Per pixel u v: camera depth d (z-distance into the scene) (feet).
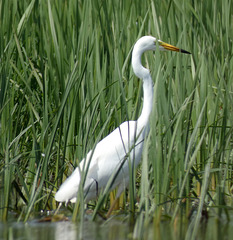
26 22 44.42
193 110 38.01
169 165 33.91
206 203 34.96
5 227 30.96
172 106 38.04
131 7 47.14
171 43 42.37
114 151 35.50
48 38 41.16
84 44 39.58
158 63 33.60
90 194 35.29
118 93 38.01
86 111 36.99
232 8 46.11
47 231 29.91
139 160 36.35
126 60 38.86
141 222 28.50
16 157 34.55
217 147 36.73
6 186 33.12
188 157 32.30
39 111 41.83
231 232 29.43
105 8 41.88
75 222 32.04
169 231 29.43
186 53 38.52
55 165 39.01
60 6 45.75
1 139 38.32
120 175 35.47
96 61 38.24
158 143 31.22
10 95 40.47
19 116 41.19
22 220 32.91
